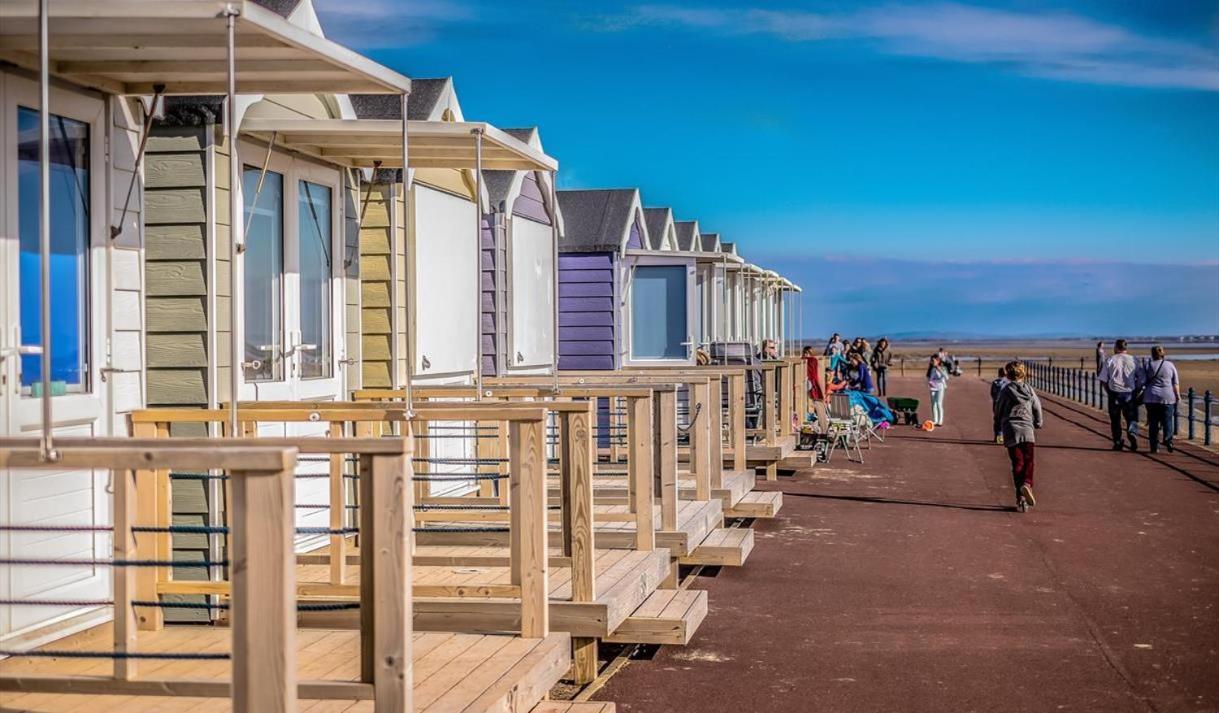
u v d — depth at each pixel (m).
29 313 6.34
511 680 5.71
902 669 8.23
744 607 10.13
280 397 8.70
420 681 5.69
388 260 10.40
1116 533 13.65
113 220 7.09
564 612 7.29
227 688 4.61
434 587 6.82
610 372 13.40
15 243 6.21
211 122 7.52
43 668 5.86
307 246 9.28
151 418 6.80
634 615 8.24
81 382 6.79
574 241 19.94
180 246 7.56
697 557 10.58
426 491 9.91
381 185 10.36
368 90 6.93
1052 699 7.51
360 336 10.12
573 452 7.33
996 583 11.02
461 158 9.53
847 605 10.18
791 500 16.36
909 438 26.22
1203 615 9.72
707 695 7.66
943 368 29.83
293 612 3.96
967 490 17.39
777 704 7.45
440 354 11.86
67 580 6.53
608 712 6.18
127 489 5.23
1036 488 17.55
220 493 7.67
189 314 7.57
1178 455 22.20
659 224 23.72
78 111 6.74
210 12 5.38
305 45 5.87
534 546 6.59
